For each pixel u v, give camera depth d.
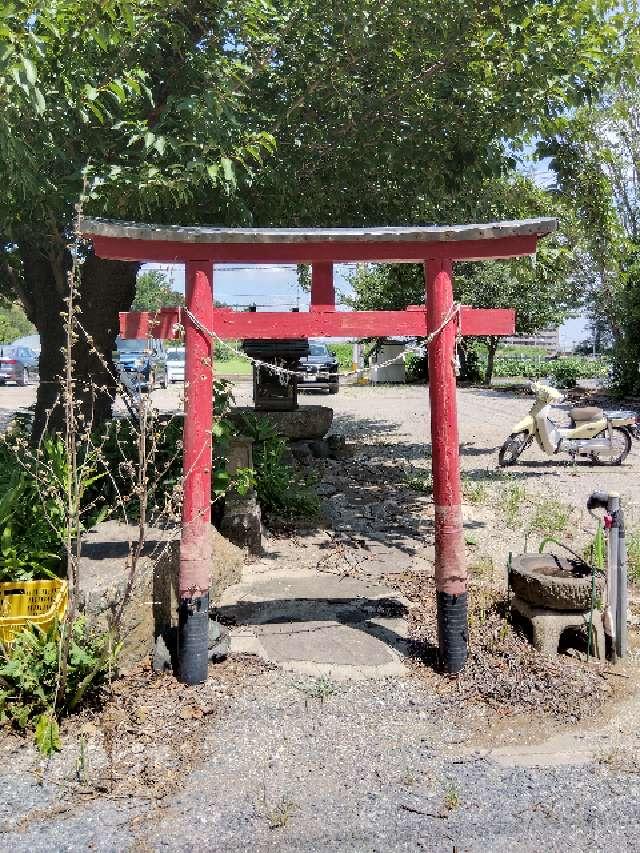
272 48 7.62
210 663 4.68
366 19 7.08
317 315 4.59
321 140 8.05
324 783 3.49
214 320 4.51
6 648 4.15
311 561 6.75
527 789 3.46
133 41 6.48
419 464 11.49
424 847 3.05
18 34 4.96
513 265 10.05
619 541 4.79
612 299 21.77
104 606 4.44
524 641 4.90
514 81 7.79
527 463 11.64
